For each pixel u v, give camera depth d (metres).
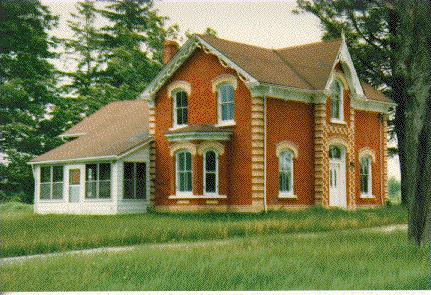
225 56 32.03
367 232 21.12
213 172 32.81
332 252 14.68
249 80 31.12
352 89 35.84
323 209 32.28
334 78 34.84
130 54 54.00
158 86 35.47
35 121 53.22
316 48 36.03
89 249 18.09
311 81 34.00
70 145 42.44
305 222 24.84
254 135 31.27
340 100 35.44
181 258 13.32
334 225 24.66
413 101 16.75
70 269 12.38
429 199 16.61
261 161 31.25
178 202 34.06
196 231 21.58
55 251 17.62
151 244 18.98
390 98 41.41
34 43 53.28
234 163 32.06
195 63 34.00
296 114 33.19
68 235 19.95
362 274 11.66
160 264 12.62
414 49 16.62
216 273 11.59
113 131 41.41
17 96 51.69
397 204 40.50
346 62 35.38
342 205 35.19
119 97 54.59
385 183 38.72
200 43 33.28
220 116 32.94
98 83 56.47
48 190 41.34
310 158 33.72
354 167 36.12
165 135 34.00
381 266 12.55
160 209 35.22
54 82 55.19
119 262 12.96
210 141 32.50
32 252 17.30
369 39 41.50
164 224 24.22
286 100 32.75
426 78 16.52
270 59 35.09
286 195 32.31
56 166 42.66
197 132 32.31
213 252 14.77
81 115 54.75
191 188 33.78
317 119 33.88
